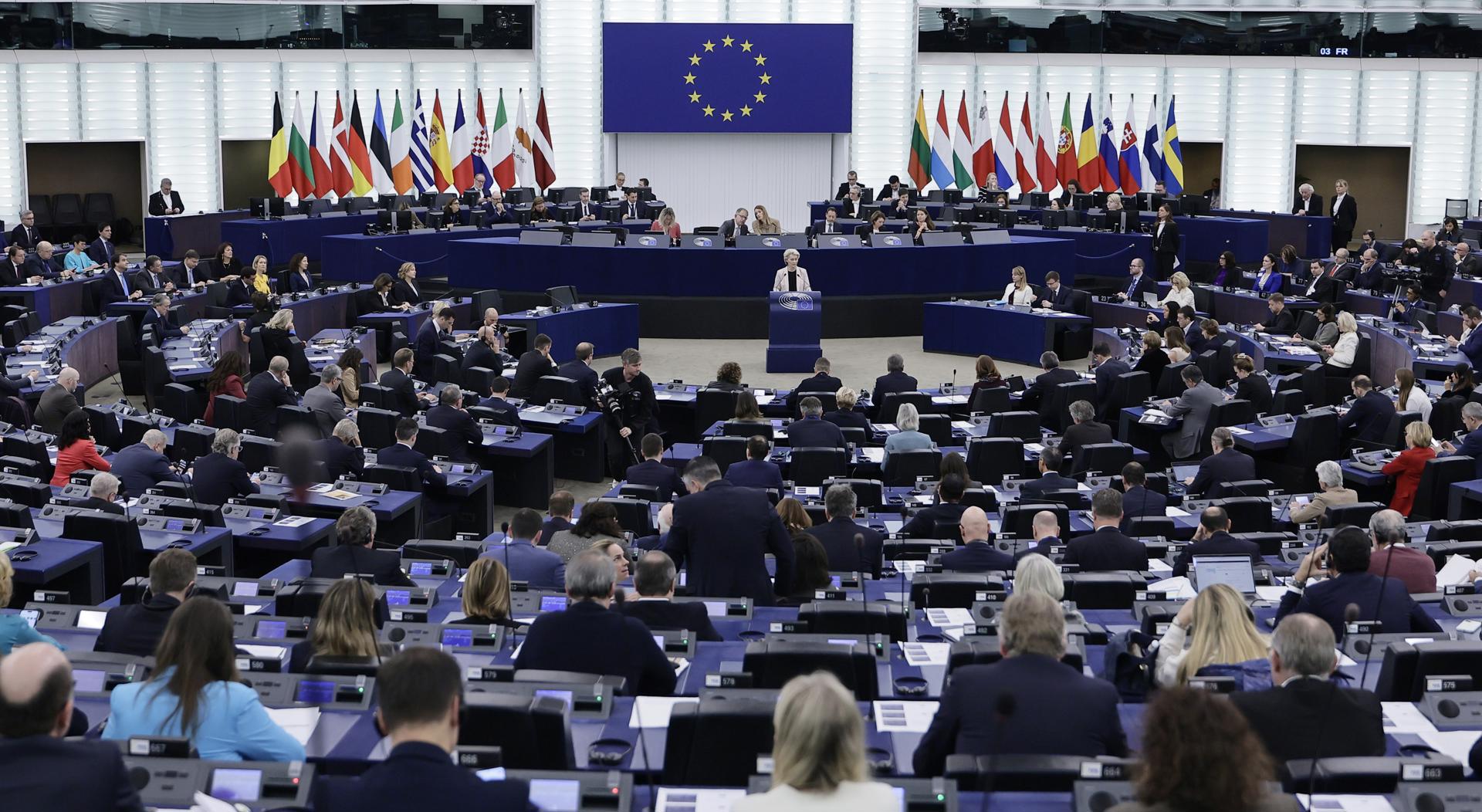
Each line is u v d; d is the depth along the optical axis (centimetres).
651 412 1542
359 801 348
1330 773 426
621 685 535
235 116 3181
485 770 430
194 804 412
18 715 344
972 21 3288
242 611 696
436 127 2833
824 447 1255
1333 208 2773
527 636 582
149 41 3108
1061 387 1609
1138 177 2855
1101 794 390
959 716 458
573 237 2352
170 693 465
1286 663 473
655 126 3172
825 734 329
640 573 660
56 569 855
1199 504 1065
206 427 1289
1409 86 3338
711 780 475
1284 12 3303
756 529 795
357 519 785
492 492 1270
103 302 2070
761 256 2303
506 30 3250
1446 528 937
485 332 1717
